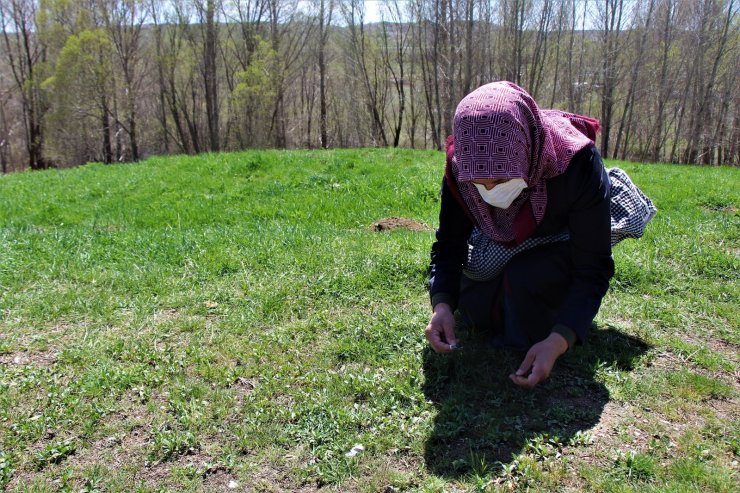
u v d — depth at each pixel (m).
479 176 2.17
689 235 5.53
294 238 5.50
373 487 2.31
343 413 2.73
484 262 3.03
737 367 3.17
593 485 2.26
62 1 35.44
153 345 3.49
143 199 9.65
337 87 46.88
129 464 2.48
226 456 2.50
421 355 3.23
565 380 2.98
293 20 41.94
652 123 40.06
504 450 2.49
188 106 46.00
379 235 5.81
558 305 2.90
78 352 3.39
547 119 2.54
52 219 8.59
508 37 36.44
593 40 36.81
